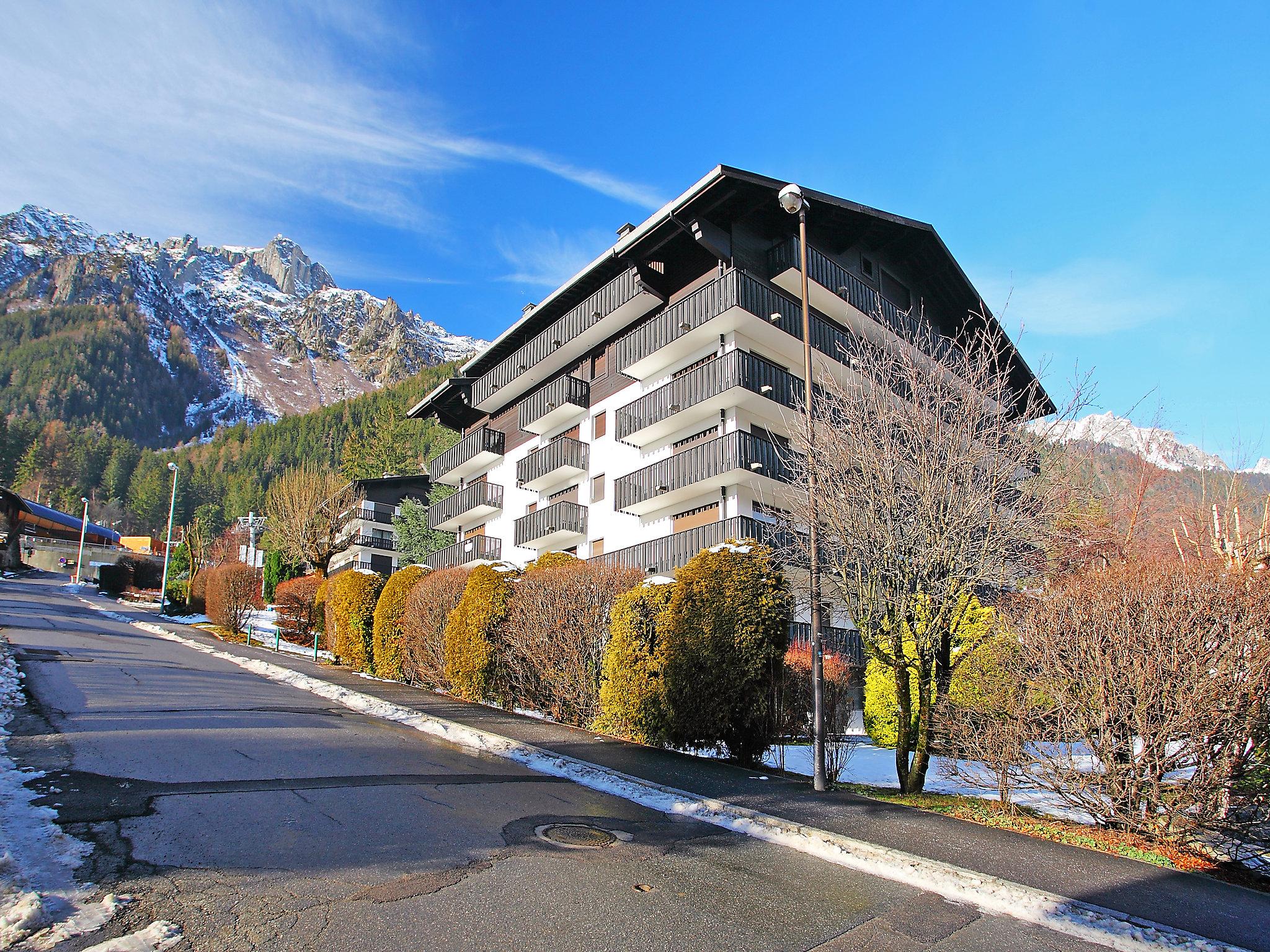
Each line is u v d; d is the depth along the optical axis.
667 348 23.33
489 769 9.86
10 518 69.12
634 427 24.34
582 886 5.81
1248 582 7.75
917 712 10.73
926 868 6.66
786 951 4.92
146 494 107.81
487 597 16.16
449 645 16.89
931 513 10.00
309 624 29.27
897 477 10.62
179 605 39.81
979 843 7.59
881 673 16.77
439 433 66.44
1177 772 8.01
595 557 26.38
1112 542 15.40
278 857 5.88
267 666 19.33
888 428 11.00
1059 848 7.64
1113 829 8.27
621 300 25.22
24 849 5.54
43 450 120.94
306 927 4.71
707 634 11.65
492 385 33.56
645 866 6.39
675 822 7.94
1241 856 7.41
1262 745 7.34
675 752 11.86
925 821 8.41
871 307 24.27
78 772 7.77
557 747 11.44
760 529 17.91
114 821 6.34
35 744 8.77
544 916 5.18
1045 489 11.24
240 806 7.07
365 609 21.33
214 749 9.34
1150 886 6.57
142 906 4.81
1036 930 5.55
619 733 13.04
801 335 22.39
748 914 5.49
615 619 13.30
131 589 51.91
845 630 19.73
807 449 11.41
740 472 20.61
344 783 8.31
